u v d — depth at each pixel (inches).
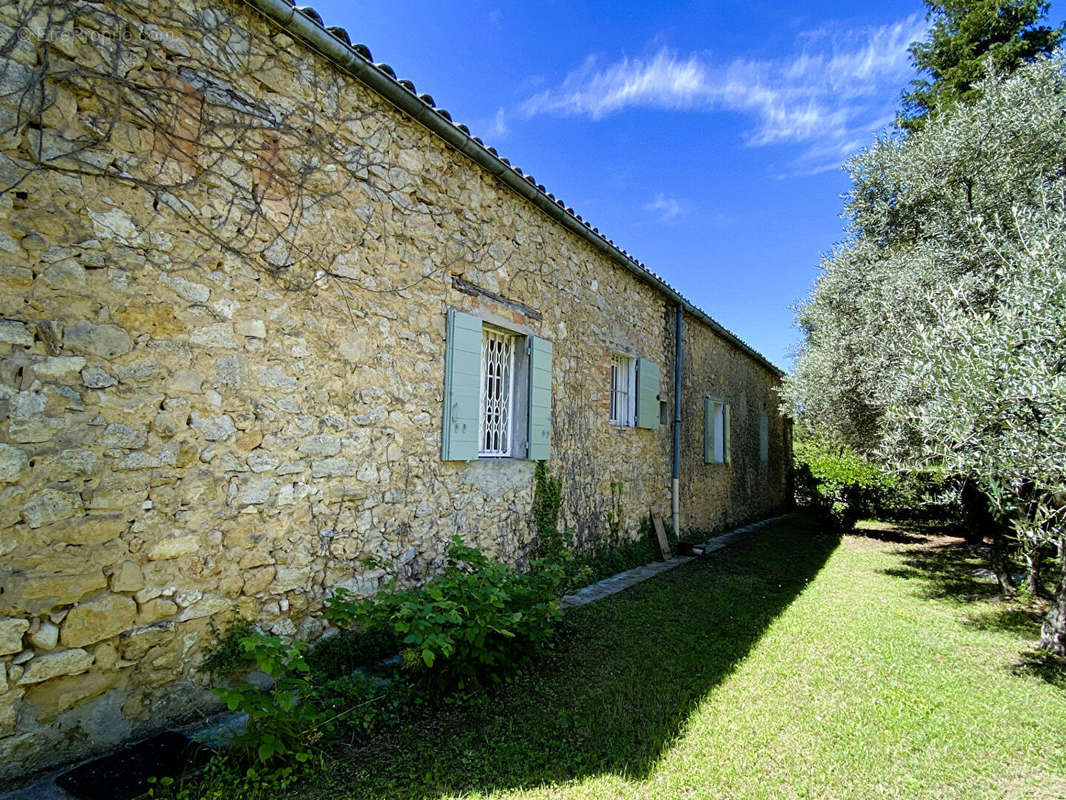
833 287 296.8
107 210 98.0
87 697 92.8
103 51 98.0
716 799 90.3
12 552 85.5
